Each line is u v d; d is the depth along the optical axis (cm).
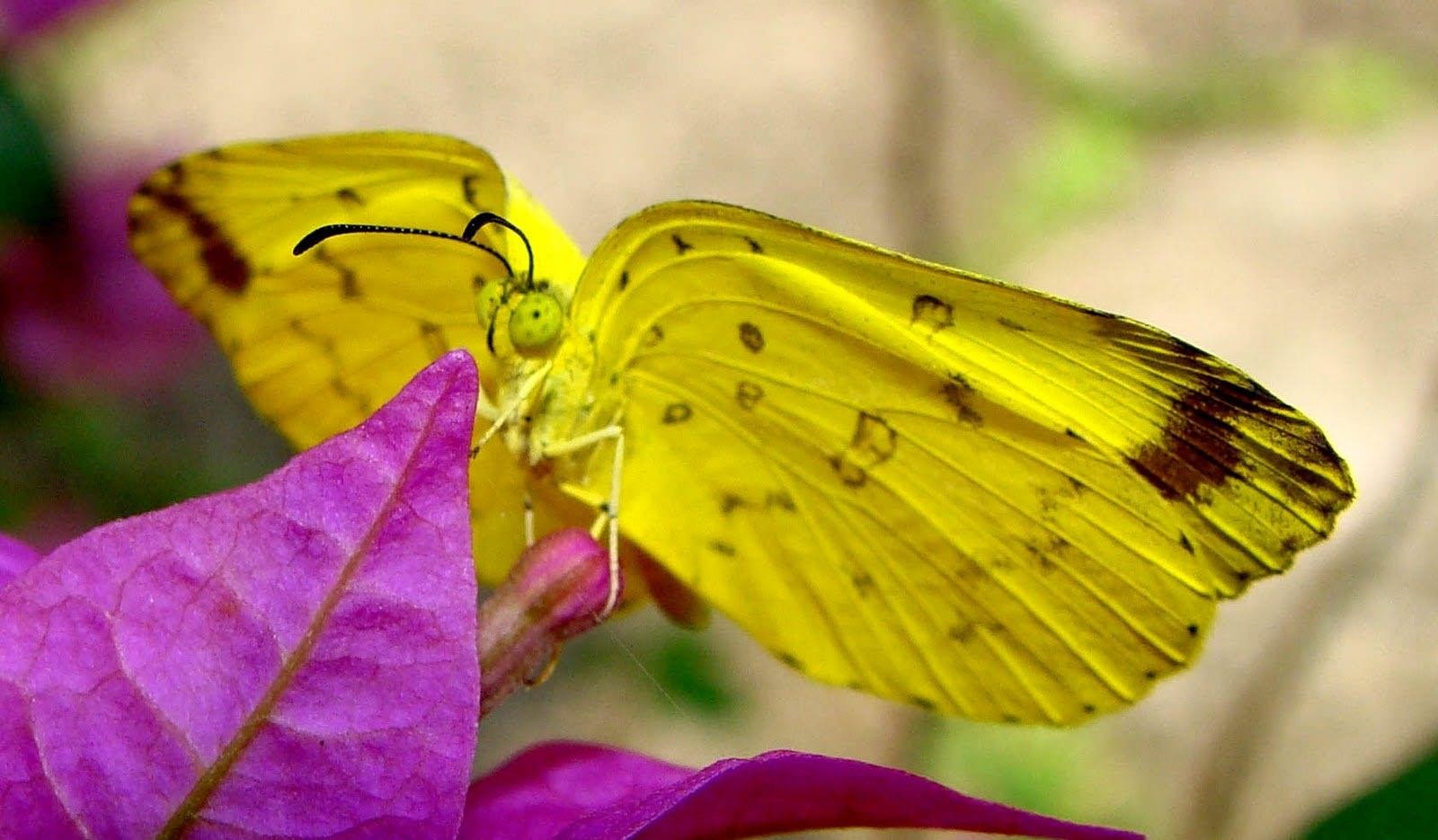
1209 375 12
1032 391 13
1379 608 24
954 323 13
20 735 11
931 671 13
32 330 16
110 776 11
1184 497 12
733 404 13
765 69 34
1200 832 19
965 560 13
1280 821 22
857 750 23
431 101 33
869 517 13
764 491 13
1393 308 29
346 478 11
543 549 12
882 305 13
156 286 17
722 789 11
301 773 11
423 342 13
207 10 34
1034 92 32
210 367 20
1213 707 23
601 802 12
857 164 32
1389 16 35
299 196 13
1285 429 12
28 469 17
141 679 11
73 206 16
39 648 11
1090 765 22
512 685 12
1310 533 12
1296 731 23
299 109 33
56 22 16
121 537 11
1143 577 13
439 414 11
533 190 32
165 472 17
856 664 14
